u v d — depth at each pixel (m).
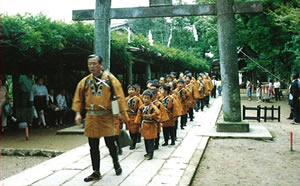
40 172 4.60
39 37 7.94
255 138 7.31
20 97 11.19
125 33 12.98
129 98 6.20
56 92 14.16
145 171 4.62
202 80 14.69
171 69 22.36
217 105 16.22
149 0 8.08
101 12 8.19
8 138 8.67
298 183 4.29
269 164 5.25
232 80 7.88
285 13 9.70
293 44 14.47
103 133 4.09
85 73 19.25
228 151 6.20
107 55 8.27
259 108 10.55
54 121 11.57
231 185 4.24
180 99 8.49
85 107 4.22
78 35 9.22
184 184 4.02
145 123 5.39
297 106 10.22
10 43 8.39
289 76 19.69
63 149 7.15
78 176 4.39
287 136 7.78
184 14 7.94
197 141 6.94
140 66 19.88
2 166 6.21
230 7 7.67
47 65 14.66
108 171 4.63
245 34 16.06
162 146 6.46
